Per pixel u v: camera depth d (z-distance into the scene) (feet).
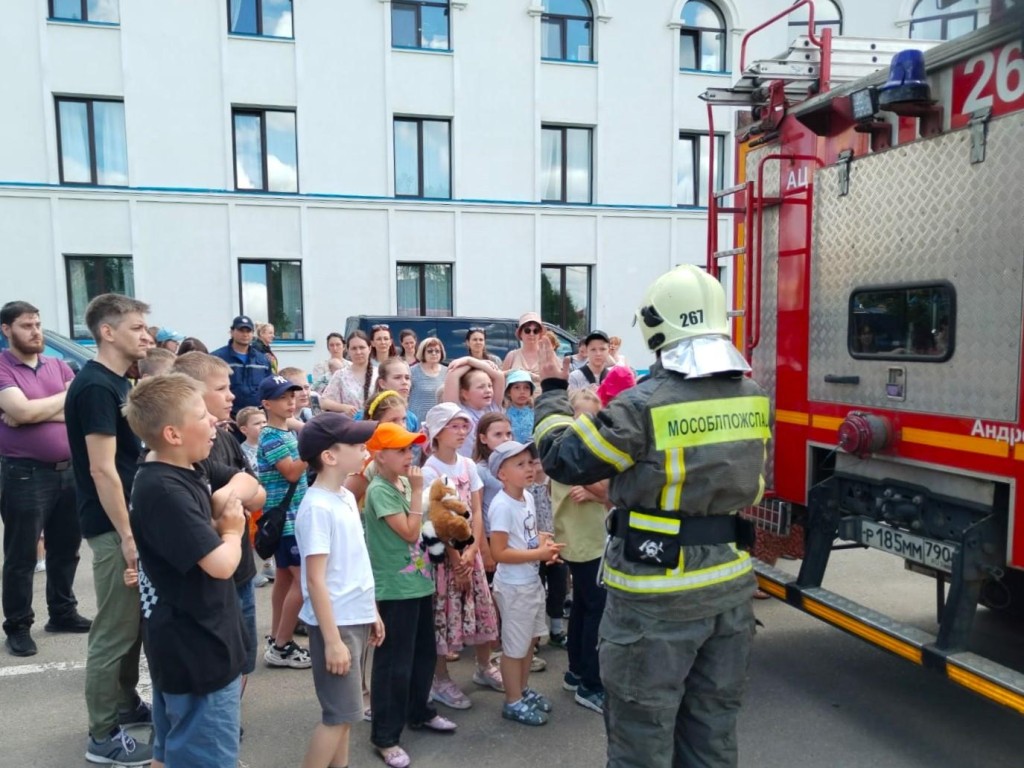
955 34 12.72
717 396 8.23
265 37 49.03
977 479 10.45
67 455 15.23
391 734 11.12
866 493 12.59
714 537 8.25
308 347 50.90
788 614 17.13
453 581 12.55
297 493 14.01
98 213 47.24
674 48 56.54
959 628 10.37
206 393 11.14
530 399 16.25
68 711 12.91
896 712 12.76
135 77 47.16
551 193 56.13
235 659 8.59
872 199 11.85
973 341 10.21
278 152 50.62
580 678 13.06
